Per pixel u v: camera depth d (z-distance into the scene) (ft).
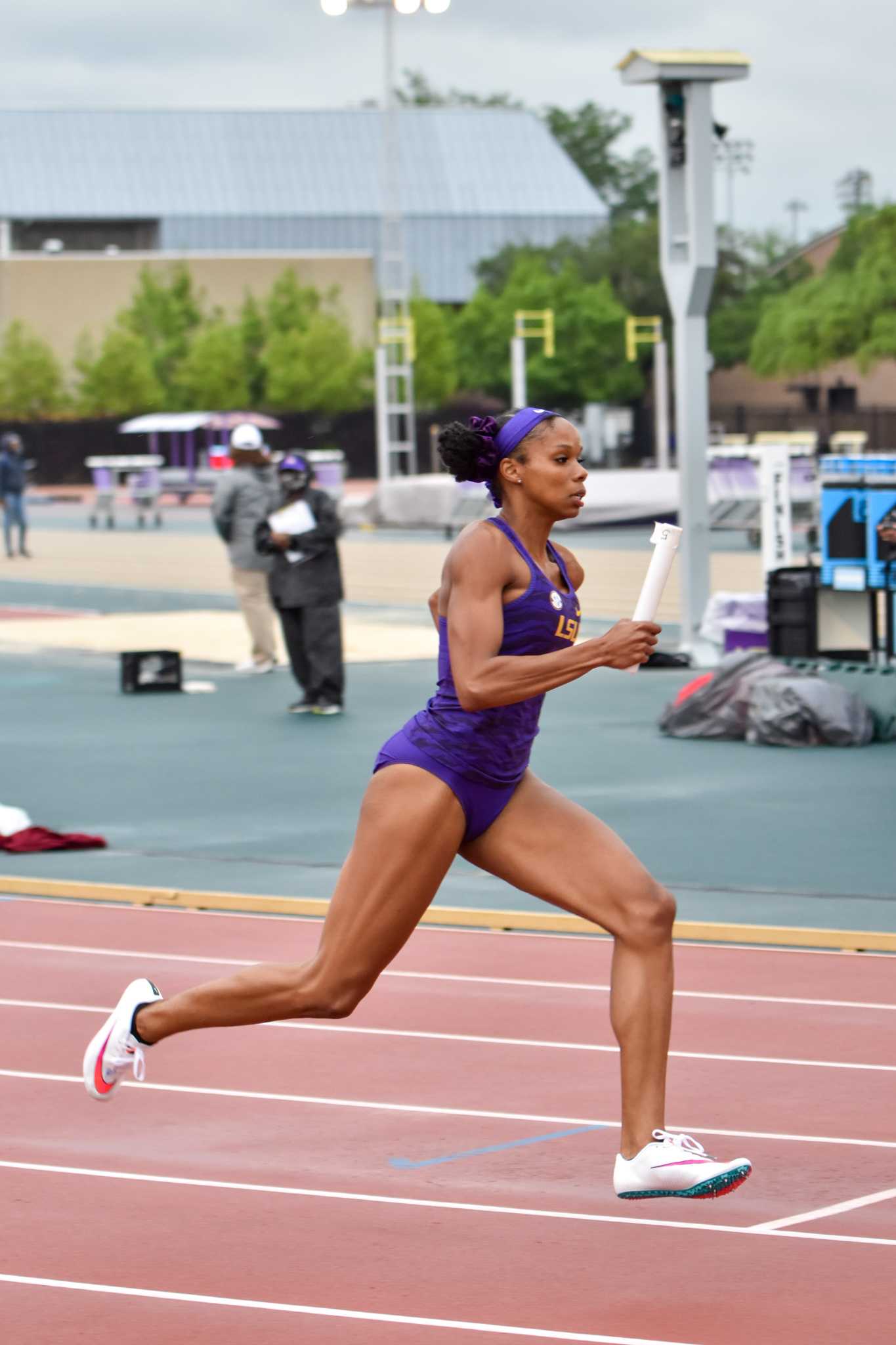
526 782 44.37
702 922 75.97
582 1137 50.80
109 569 296.51
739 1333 37.86
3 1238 43.68
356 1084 55.83
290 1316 39.04
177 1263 42.06
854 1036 60.49
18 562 314.14
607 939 75.05
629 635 41.68
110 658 180.86
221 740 130.11
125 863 90.27
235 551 165.78
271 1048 59.72
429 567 289.33
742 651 136.26
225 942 74.64
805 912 78.23
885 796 105.91
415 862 43.14
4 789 111.55
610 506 363.76
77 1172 48.26
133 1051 45.88
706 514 164.55
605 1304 39.42
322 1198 46.21
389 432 479.82
